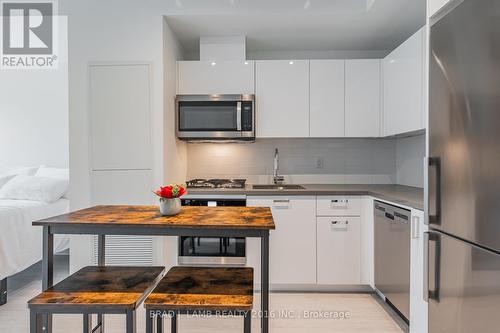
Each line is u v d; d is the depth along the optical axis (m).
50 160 4.18
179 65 3.04
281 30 3.00
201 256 2.78
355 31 3.02
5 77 4.18
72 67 2.68
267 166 3.43
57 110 4.18
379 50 3.50
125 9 2.67
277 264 2.74
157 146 2.67
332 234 2.73
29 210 2.91
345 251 2.72
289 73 3.04
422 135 2.86
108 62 2.67
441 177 1.54
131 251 2.69
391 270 2.27
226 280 1.56
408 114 2.46
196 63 3.03
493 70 1.19
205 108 2.97
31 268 3.38
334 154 3.43
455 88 1.42
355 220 2.72
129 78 2.67
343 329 2.15
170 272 1.68
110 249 2.69
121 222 1.52
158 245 2.68
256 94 3.04
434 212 1.60
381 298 2.63
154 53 2.67
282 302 2.57
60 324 2.21
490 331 1.22
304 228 2.73
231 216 1.69
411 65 2.41
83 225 1.51
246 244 2.76
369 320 2.28
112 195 2.67
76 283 1.51
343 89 3.04
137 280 1.56
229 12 2.67
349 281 2.72
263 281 1.47
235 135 2.97
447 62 1.48
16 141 4.18
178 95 2.97
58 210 3.39
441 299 1.54
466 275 1.36
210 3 2.67
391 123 2.80
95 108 2.67
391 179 3.42
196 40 3.21
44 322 1.58
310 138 3.34
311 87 3.05
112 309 1.30
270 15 2.70
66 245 3.43
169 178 2.82
